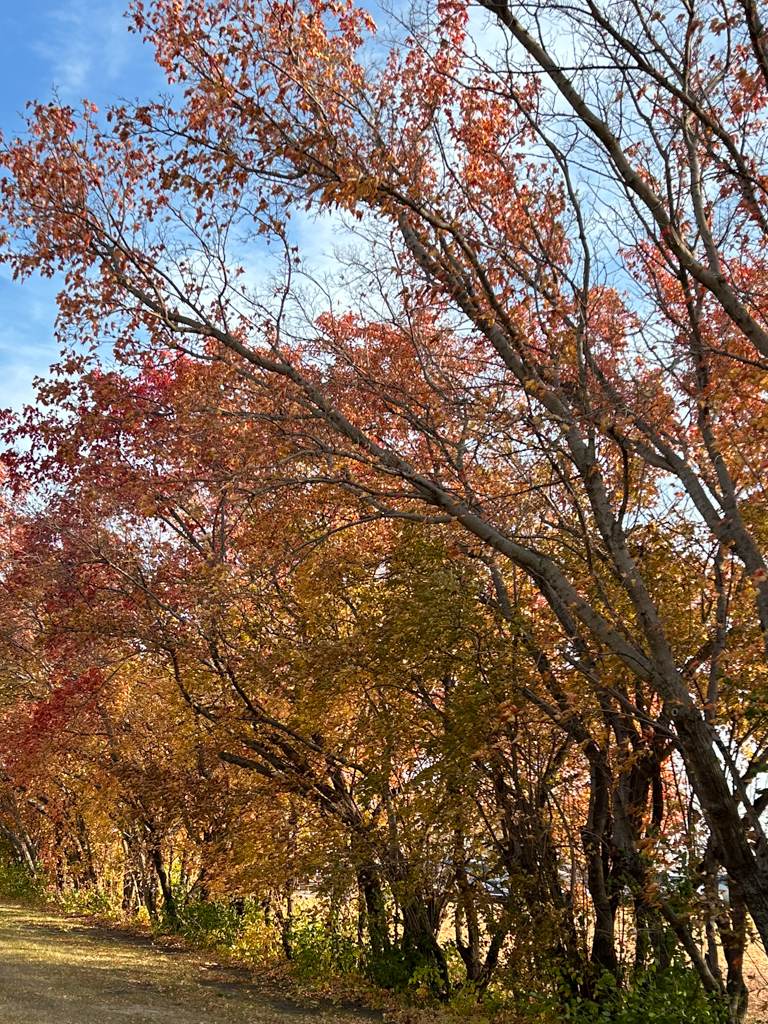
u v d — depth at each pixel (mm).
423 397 11391
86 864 35938
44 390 12359
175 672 19094
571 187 9719
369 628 15984
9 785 35781
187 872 29391
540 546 12516
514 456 10836
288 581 17406
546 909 13742
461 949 16828
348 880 16234
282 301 11570
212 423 11500
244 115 10125
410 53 10672
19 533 22641
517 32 8547
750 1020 11555
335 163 9859
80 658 20875
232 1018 14266
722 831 8875
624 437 9570
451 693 14680
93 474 15094
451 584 13844
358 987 17594
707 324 10914
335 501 14508
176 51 10227
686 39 8969
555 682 12812
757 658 10406
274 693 18094
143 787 20875
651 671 9117
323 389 12078
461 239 9953
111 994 15492
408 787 15086
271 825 18422
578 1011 12883
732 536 9727
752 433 9562
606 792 13828
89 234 11016
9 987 14758
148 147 11562
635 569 9414
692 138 9805
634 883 12484
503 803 14758
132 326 11711
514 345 10602
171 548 18969
